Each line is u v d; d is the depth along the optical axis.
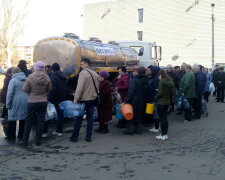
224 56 35.59
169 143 7.32
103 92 8.09
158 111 7.66
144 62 15.68
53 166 5.59
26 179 4.94
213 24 33.81
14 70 7.20
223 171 5.37
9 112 7.23
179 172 5.31
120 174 5.20
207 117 11.18
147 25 39.69
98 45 11.27
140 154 6.39
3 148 6.71
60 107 7.85
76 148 6.79
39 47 10.43
